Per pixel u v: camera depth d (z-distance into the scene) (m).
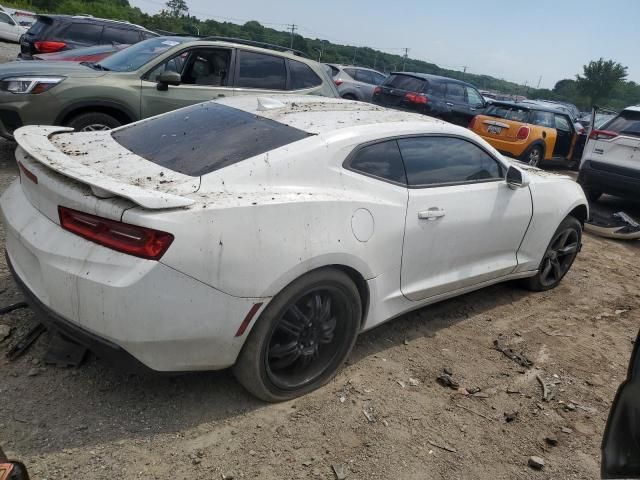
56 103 5.94
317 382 3.06
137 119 6.36
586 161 8.21
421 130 3.55
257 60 7.06
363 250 2.98
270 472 2.46
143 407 2.74
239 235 2.46
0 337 3.07
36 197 2.66
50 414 2.60
